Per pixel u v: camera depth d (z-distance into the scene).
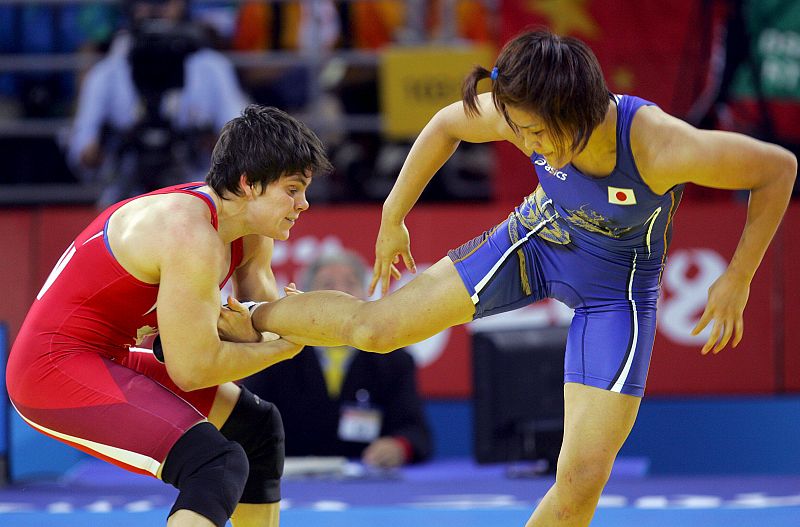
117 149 23.06
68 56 25.66
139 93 23.00
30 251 21.94
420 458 18.52
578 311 11.16
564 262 10.99
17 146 25.27
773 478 18.05
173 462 9.80
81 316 10.30
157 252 9.93
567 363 10.95
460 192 24.31
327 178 24.20
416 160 11.53
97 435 9.99
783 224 21.08
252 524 11.59
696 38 21.44
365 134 24.36
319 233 21.44
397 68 22.05
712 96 21.55
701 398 21.14
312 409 18.28
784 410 20.89
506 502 15.78
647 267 10.92
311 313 11.00
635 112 9.77
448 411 21.22
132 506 16.19
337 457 18.30
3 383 18.39
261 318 11.16
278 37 25.20
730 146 9.59
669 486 17.25
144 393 10.07
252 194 10.42
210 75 23.03
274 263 21.39
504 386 17.31
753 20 21.41
